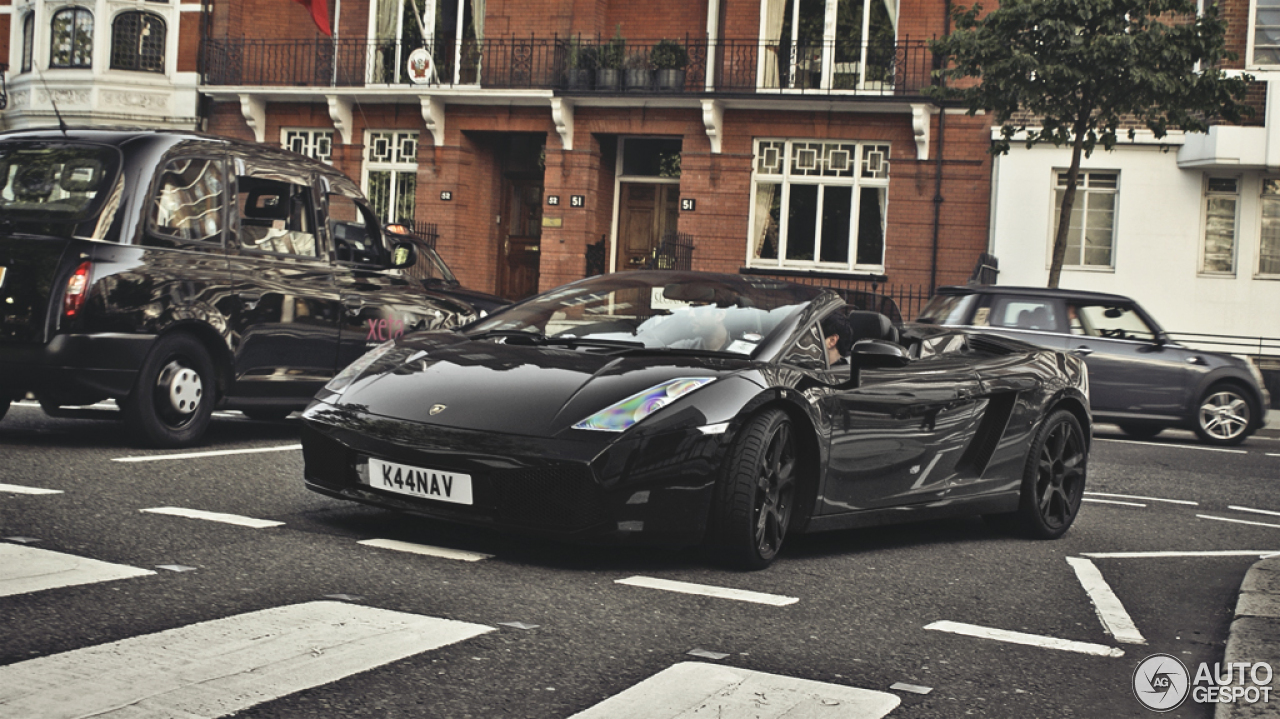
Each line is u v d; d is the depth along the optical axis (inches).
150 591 151.3
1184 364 520.7
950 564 218.7
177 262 293.7
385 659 130.0
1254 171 764.0
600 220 883.4
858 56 831.1
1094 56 600.1
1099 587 203.9
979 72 660.7
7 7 992.2
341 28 929.5
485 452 181.5
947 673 143.3
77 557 165.2
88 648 125.6
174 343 292.8
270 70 939.3
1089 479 378.3
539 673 130.1
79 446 285.0
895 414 223.1
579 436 180.4
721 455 186.9
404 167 904.9
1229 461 460.1
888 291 812.6
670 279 238.5
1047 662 152.0
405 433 188.2
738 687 128.6
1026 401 255.3
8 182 292.4
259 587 157.8
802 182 833.5
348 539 193.2
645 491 180.7
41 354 273.3
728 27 853.2
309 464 200.8
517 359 202.4
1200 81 609.9
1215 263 774.5
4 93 988.6
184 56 952.3
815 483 206.7
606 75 846.5
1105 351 520.1
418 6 914.1
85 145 292.7
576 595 167.6
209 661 124.5
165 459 270.4
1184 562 238.4
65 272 275.7
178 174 299.0
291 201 331.0
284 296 320.2
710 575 188.9
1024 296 527.2
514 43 881.5
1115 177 783.7
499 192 919.7
